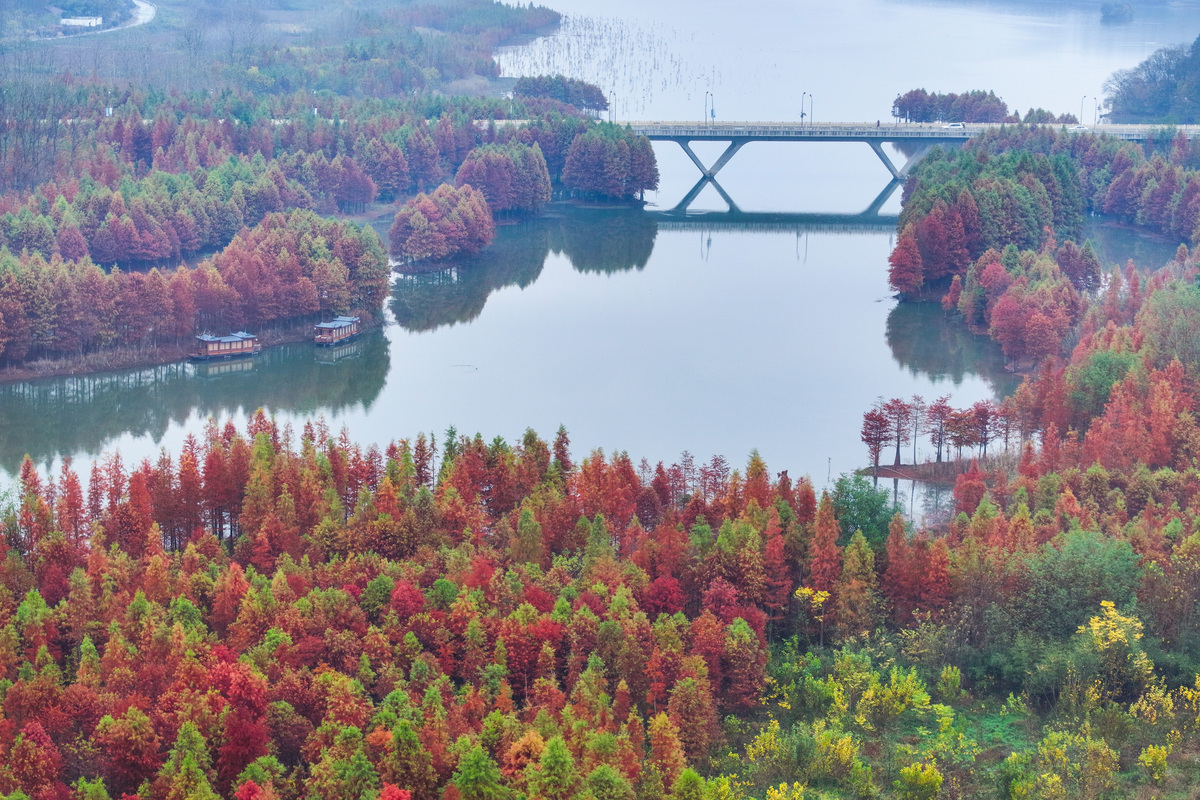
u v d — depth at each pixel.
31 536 188.38
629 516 198.62
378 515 189.50
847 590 170.25
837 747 143.50
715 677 157.25
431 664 154.88
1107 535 183.62
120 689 150.38
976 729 153.38
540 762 130.75
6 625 159.12
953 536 190.62
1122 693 157.62
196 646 154.75
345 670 154.38
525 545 181.62
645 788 134.62
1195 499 194.62
